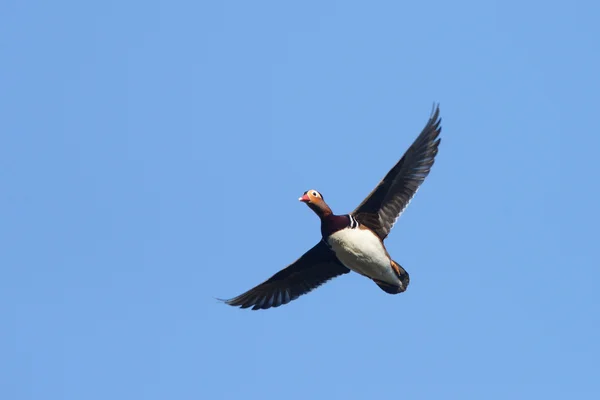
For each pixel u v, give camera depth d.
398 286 20.00
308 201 19.61
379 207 19.83
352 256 19.66
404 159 19.50
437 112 19.41
